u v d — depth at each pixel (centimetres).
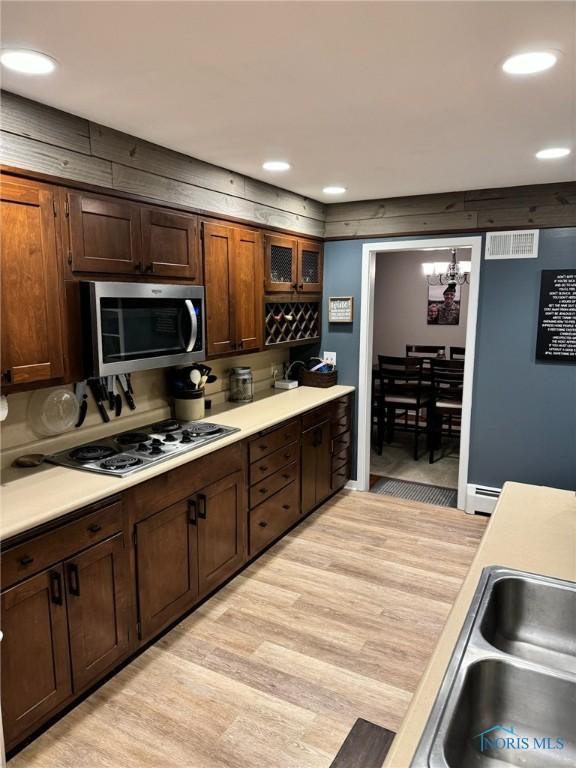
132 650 233
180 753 190
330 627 265
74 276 223
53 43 158
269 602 286
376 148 271
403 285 747
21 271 201
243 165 306
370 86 192
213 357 315
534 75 182
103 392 275
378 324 771
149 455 249
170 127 237
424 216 398
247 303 345
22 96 199
